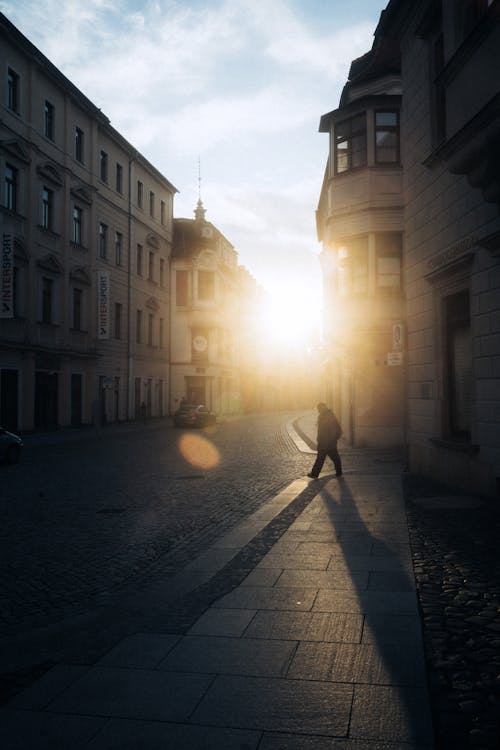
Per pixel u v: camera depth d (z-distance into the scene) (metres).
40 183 30.20
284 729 3.23
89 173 35.28
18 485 13.94
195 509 10.66
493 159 8.43
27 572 6.80
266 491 12.74
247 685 3.74
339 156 21.80
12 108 28.28
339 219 21.58
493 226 9.73
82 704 3.54
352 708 3.43
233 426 41.69
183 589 5.80
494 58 8.01
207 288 51.50
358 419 21.84
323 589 5.67
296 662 4.06
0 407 27.55
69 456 20.75
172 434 32.56
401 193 20.78
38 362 30.12
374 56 15.91
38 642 4.55
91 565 7.08
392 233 21.02
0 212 27.00
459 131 8.62
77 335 33.75
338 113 21.61
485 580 5.82
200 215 54.16
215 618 4.95
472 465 10.59
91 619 5.03
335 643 4.37
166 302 49.53
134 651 4.31
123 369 40.69
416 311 13.16
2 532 8.89
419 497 10.54
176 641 4.48
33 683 3.84
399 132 20.95
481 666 3.98
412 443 13.65
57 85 31.55
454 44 9.57
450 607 5.11
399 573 6.12
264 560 6.75
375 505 10.01
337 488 12.10
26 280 29.08
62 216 32.25
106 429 34.41
